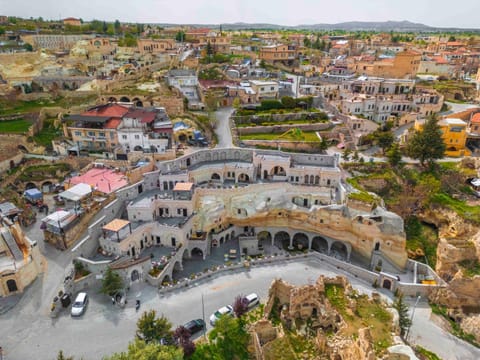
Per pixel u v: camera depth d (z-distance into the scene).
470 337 53.88
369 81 134.12
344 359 44.00
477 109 120.81
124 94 117.25
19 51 171.25
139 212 69.12
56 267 60.84
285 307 53.72
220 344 47.34
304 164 86.44
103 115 98.12
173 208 71.94
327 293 53.69
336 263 66.06
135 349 41.12
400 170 95.00
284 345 46.88
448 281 66.75
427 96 124.00
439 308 59.81
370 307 50.94
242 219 78.94
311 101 123.94
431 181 85.75
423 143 92.62
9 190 80.44
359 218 72.19
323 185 82.38
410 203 84.50
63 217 66.38
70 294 54.75
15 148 92.50
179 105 113.25
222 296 56.69
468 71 191.00
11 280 54.84
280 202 78.56
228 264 67.62
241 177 84.06
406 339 51.03
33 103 123.75
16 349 46.62
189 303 55.06
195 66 155.38
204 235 72.50
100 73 148.00
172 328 49.97
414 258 75.94
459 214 77.56
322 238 80.50
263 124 108.75
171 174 76.88
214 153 87.50
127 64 152.75
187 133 99.19
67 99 126.19
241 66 164.50
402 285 60.94
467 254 66.44
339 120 114.06
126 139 94.12
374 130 111.19
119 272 56.31
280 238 83.25
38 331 49.31
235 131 103.19
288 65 194.12
